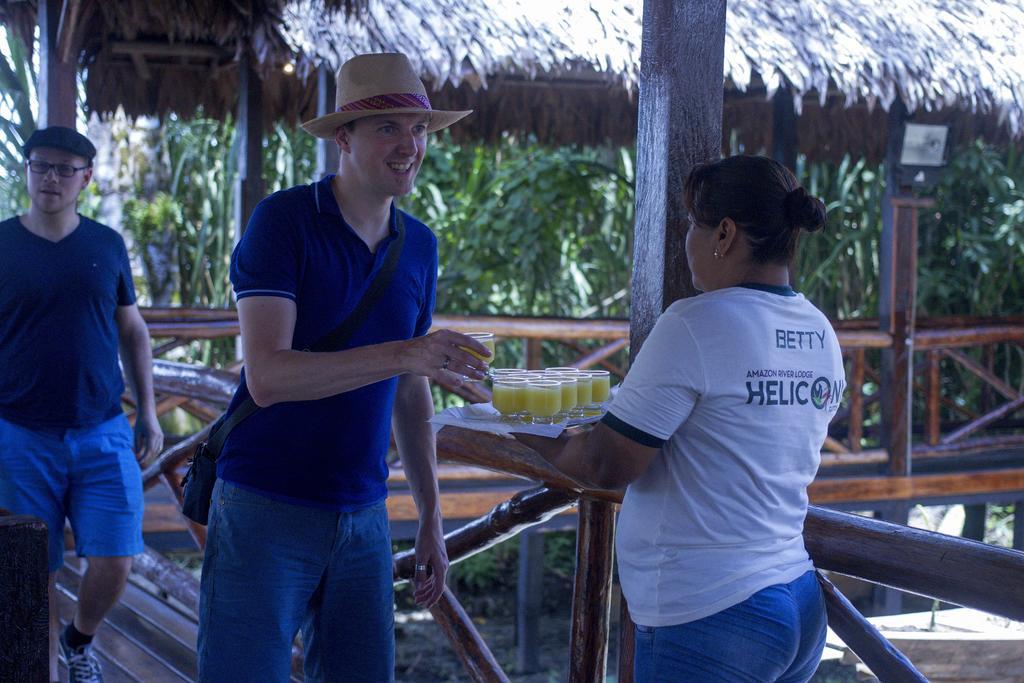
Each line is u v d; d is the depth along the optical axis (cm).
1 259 300
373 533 222
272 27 480
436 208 891
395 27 536
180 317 598
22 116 635
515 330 633
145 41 601
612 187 919
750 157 170
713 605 165
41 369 304
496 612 832
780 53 572
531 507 257
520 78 719
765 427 164
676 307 166
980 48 615
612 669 702
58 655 388
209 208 916
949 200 924
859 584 762
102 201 924
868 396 829
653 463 171
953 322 764
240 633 208
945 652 436
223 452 214
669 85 217
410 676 703
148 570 427
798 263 925
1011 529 930
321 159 577
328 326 208
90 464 313
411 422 242
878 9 620
